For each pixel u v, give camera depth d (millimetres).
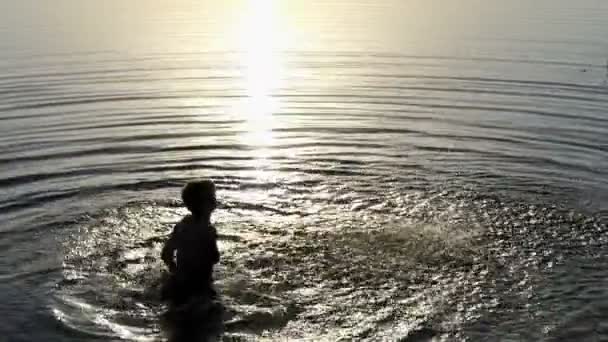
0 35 26047
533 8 36500
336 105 15773
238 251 8133
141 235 8672
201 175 10969
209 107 15531
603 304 7051
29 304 6965
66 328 6539
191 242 7426
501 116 14711
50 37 25797
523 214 9375
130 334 6465
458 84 17812
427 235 8672
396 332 6500
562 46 23062
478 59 21141
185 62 21141
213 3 43656
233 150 12336
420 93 16891
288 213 9352
